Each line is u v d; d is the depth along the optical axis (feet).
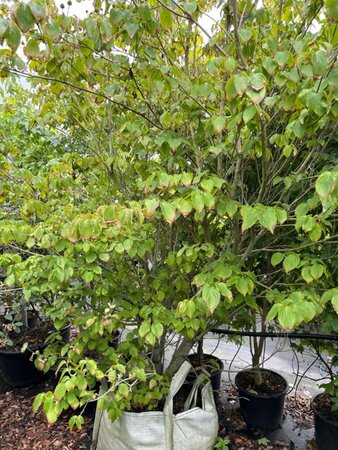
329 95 4.10
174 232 7.69
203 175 5.55
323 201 3.86
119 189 7.70
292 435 8.54
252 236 6.44
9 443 8.27
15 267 6.50
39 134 10.75
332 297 4.52
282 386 9.05
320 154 6.29
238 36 5.46
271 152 6.36
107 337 7.20
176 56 7.19
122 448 6.79
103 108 7.77
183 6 5.32
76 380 5.15
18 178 7.73
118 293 7.08
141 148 7.02
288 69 5.08
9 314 10.68
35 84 7.83
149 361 7.64
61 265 5.86
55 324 6.75
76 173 8.88
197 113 5.99
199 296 5.48
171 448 6.56
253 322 8.61
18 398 10.10
